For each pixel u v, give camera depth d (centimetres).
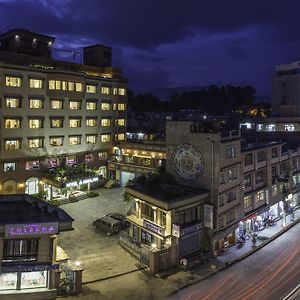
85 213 5791
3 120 5884
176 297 3428
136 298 3394
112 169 7519
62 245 4538
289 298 3422
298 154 6488
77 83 6969
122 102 7981
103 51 8388
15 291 3247
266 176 5488
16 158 6075
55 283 3350
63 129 6775
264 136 7650
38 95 6331
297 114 9094
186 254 4209
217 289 3591
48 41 7406
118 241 4725
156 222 4175
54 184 6075
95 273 3853
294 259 4331
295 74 9388
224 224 4538
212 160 4372
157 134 8750
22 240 3241
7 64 5872
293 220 5812
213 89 15562
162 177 4788
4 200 4075
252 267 4119
